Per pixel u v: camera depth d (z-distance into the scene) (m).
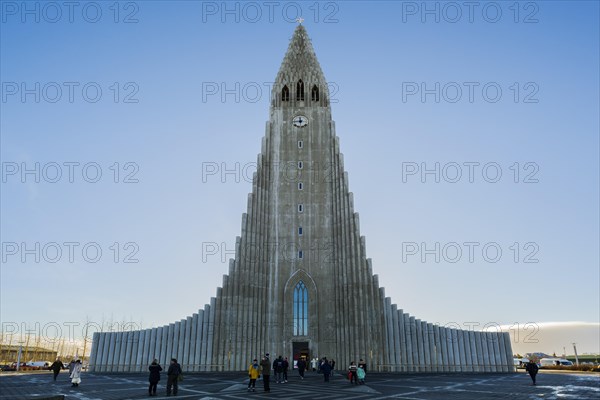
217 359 57.84
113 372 60.38
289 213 66.56
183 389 30.36
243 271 61.75
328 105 74.06
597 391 26.73
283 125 72.12
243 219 64.06
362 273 61.00
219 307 60.19
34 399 14.85
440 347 60.00
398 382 37.28
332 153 69.69
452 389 29.59
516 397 23.59
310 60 77.50
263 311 61.59
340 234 64.25
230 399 23.42
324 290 62.50
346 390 29.39
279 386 33.25
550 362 73.12
